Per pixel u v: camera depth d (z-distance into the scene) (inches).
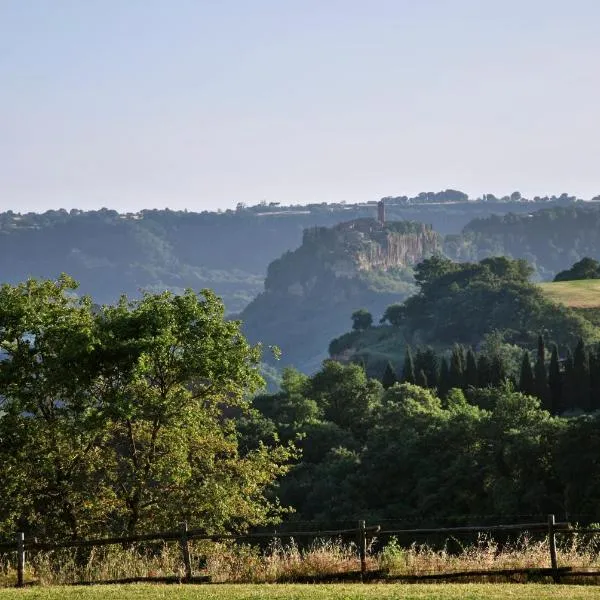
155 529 2236.7
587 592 1317.7
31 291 2373.3
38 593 1378.0
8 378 2204.7
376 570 1544.0
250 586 1432.1
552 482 5595.5
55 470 2268.7
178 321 2314.2
